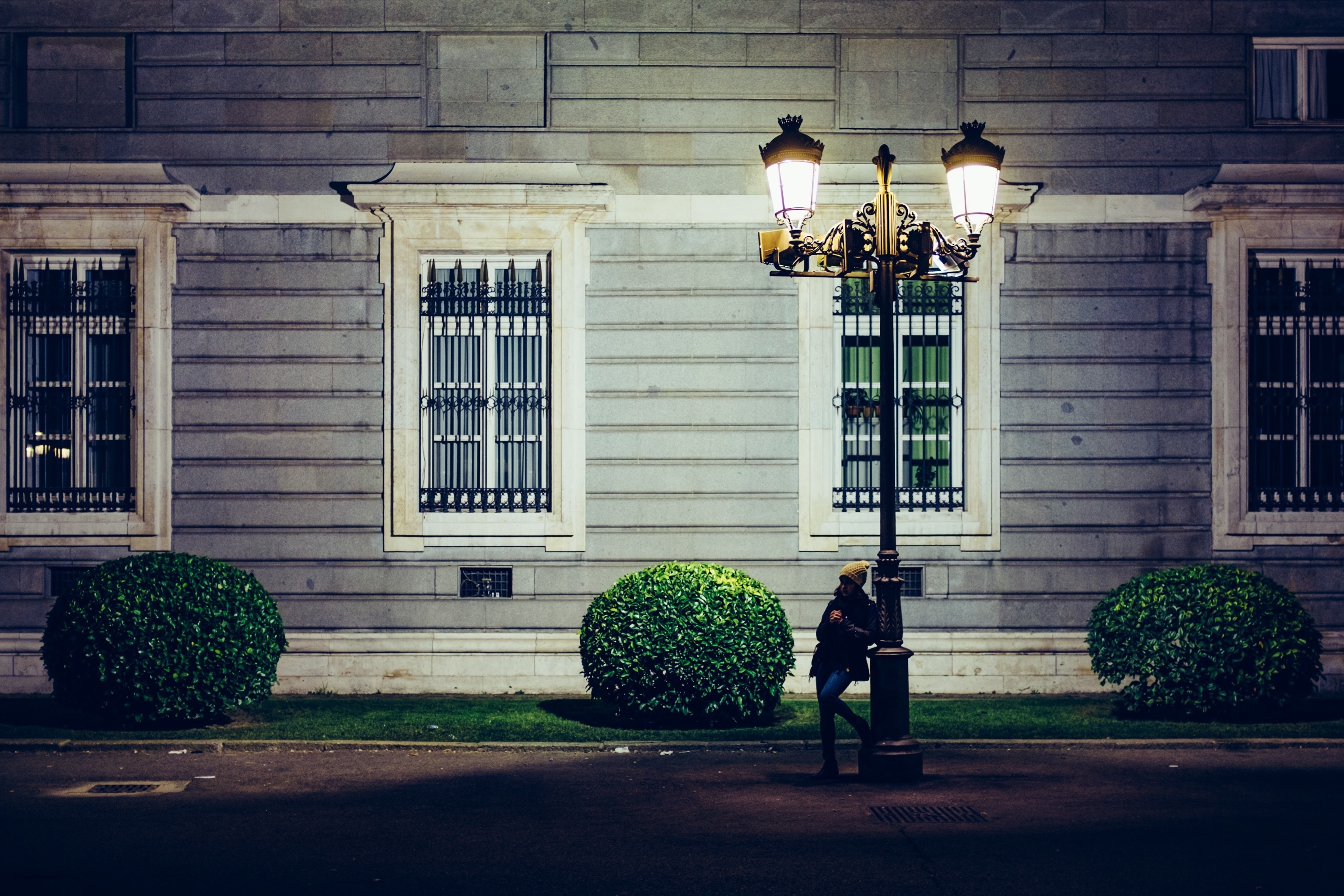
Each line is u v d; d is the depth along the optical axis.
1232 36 14.70
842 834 7.90
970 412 14.41
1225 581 12.20
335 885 6.84
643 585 11.87
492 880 6.93
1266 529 14.31
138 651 11.27
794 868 7.14
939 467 14.62
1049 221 14.51
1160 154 14.61
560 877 6.99
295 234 14.43
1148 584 12.39
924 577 14.36
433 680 14.13
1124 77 14.64
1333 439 14.57
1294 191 14.12
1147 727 11.67
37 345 14.45
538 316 14.57
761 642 11.62
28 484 14.40
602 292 14.45
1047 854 7.41
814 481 14.33
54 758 10.53
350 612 14.30
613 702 11.83
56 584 14.24
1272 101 14.93
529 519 14.32
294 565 14.32
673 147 14.51
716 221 14.46
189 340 14.39
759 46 14.56
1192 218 14.55
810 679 14.16
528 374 14.58
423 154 14.52
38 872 7.08
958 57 14.60
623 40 14.54
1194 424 14.47
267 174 14.48
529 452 14.55
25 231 14.19
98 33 14.50
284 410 14.38
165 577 11.62
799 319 14.40
